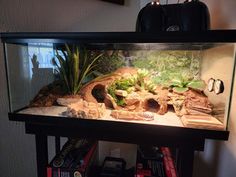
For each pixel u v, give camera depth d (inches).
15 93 32.3
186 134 25.6
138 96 31.7
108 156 50.6
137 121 27.4
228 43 23.8
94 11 46.4
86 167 32.7
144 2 47.0
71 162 33.5
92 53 35.6
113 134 28.3
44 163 31.5
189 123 25.4
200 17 27.7
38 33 27.4
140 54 37.7
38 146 30.9
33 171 47.9
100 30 47.6
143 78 36.0
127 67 38.5
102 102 33.3
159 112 29.8
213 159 36.1
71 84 35.1
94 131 28.8
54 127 29.8
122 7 47.7
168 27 29.9
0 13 37.9
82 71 34.9
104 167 41.5
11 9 39.0
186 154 26.5
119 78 35.9
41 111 31.3
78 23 45.8
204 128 25.0
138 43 27.0
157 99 30.7
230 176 30.2
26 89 34.1
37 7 41.5
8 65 31.3
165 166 34.1
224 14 31.2
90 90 34.3
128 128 27.2
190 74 36.9
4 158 44.2
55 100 33.7
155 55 37.4
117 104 31.4
